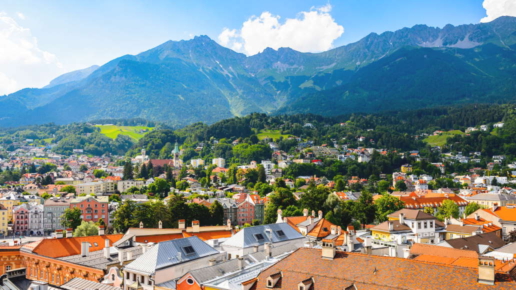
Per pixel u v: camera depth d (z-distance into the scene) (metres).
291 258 66.06
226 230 132.75
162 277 75.88
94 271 91.31
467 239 111.88
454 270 53.88
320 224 125.31
